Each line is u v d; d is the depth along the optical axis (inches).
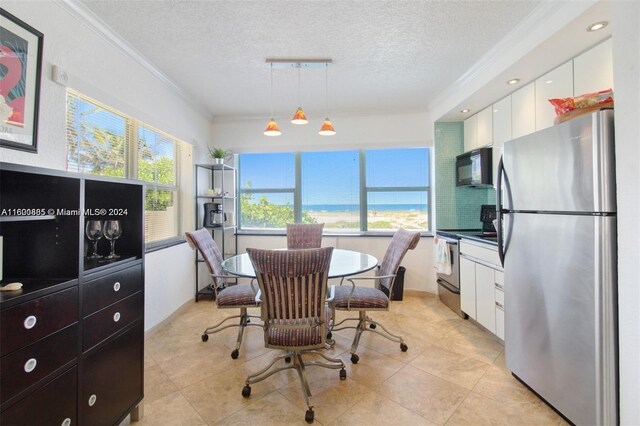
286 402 66.9
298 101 139.6
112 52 86.1
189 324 113.7
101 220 62.6
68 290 45.9
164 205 121.5
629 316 48.8
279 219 167.5
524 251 69.1
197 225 143.3
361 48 92.2
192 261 137.5
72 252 47.8
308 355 87.6
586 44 74.5
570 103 61.1
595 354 52.3
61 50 68.7
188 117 135.8
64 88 70.3
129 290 59.4
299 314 65.6
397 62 101.3
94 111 83.3
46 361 42.3
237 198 168.6
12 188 48.8
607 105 56.0
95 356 51.0
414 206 158.9
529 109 98.0
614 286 50.8
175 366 82.4
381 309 86.8
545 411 63.2
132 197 63.4
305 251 61.3
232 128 163.0
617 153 49.6
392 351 90.7
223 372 79.4
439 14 75.8
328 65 103.3
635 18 46.6
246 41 88.1
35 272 47.8
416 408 64.6
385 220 161.2
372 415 62.4
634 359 48.1
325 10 74.0
